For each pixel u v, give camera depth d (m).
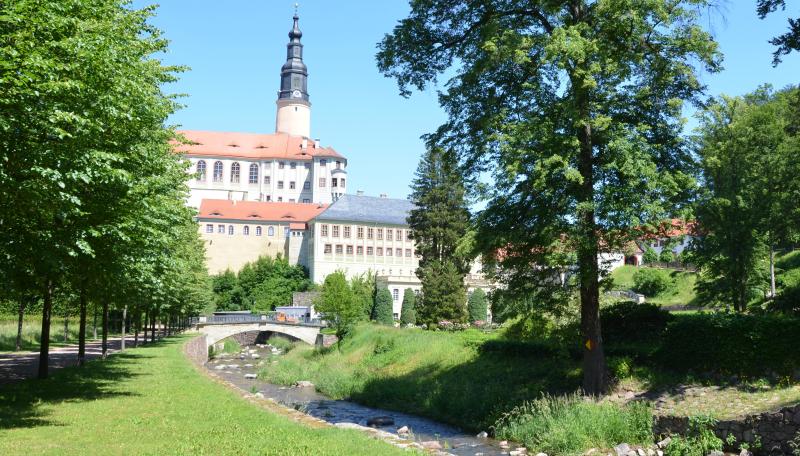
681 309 60.19
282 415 16.53
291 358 55.75
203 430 13.35
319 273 122.44
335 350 54.22
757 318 20.56
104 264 18.62
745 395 19.19
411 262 130.25
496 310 24.55
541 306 23.91
